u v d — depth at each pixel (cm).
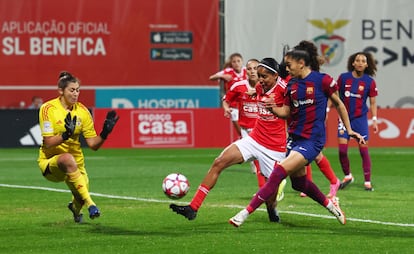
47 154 2225
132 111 5984
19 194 3055
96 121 5941
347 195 3016
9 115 5894
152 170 4191
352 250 1827
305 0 6625
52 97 6444
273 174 2056
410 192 3127
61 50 6425
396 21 6744
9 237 2025
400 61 6775
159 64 6506
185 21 6506
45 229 2153
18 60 6391
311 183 2156
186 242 1938
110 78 6469
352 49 6700
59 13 6412
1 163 4697
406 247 1861
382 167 4359
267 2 6575
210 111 6044
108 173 4022
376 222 2266
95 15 6450
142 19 6481
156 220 2317
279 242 1933
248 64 2795
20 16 6381
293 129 2094
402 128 6100
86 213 2475
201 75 6538
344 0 6675
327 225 2214
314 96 2053
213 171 2161
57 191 3161
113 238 2003
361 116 3288
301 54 2055
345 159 3241
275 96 2200
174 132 6009
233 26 6550
